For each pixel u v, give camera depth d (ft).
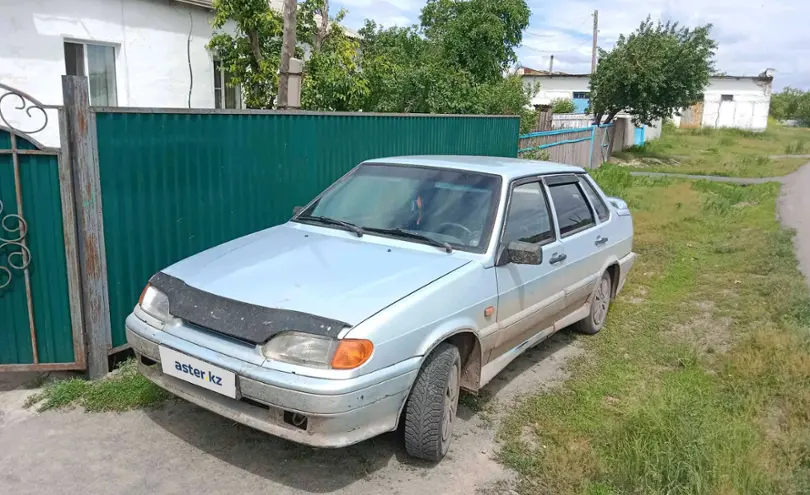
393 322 10.10
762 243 30.76
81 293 13.80
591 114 95.40
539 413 13.66
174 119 16.02
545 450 12.14
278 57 35.04
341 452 11.70
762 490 10.62
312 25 38.29
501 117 39.09
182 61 33.63
